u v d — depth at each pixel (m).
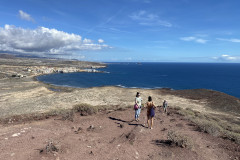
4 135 6.36
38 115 10.20
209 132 8.25
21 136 6.32
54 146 5.24
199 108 30.16
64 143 5.86
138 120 10.06
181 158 5.46
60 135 6.73
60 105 28.38
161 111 14.39
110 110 13.44
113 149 5.78
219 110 29.47
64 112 10.38
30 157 4.68
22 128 7.38
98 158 5.07
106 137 6.95
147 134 7.61
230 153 6.10
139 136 7.21
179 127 9.08
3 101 32.16
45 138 6.24
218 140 7.43
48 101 31.97
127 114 11.67
